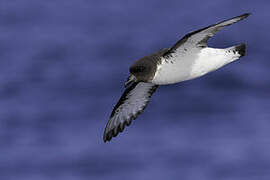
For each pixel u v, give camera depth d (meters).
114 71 30.11
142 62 8.71
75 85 27.64
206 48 8.36
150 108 23.09
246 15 7.84
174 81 8.70
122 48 35.97
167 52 8.27
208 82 26.28
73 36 40.81
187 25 42.00
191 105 23.30
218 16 43.75
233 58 8.60
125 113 9.62
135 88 9.35
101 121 21.83
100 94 25.92
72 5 53.75
